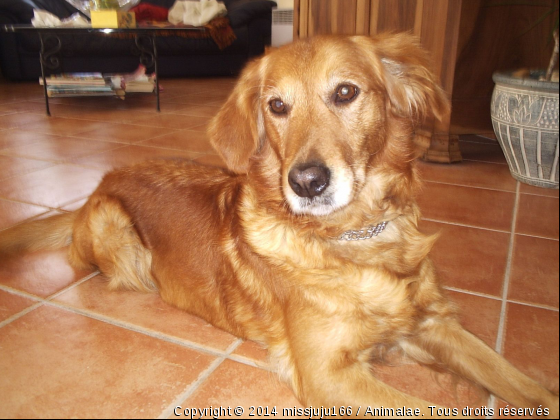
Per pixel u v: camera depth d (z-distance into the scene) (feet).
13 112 8.66
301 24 7.57
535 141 4.58
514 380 2.32
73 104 9.43
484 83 5.64
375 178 2.65
